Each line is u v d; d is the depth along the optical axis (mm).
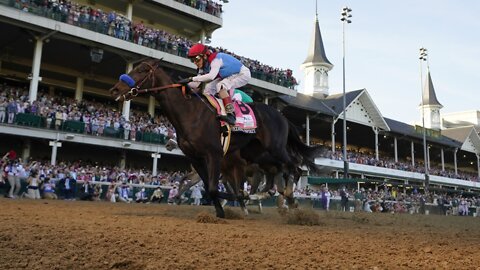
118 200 19938
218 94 7520
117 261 3270
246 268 3271
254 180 10883
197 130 7102
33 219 6039
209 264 3350
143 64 7168
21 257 3320
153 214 8883
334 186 37594
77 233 4559
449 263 3771
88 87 32625
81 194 19047
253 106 8391
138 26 26172
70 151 26594
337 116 40062
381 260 3818
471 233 7785
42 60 28844
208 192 7570
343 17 37875
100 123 23422
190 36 35125
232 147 7816
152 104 31531
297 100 38062
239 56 30562
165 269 3133
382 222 11211
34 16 21688
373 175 43344
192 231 5297
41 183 17844
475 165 71062
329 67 58000
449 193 54094
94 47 24266
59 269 3027
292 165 8938
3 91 22688
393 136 48656
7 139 24250
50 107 22281
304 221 7895
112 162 28359
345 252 4203
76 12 23188
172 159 31656
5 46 26672
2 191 17000
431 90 77062
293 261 3615
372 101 44938
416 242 5320
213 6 32906
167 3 29797
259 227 6484
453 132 63250
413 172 47500
